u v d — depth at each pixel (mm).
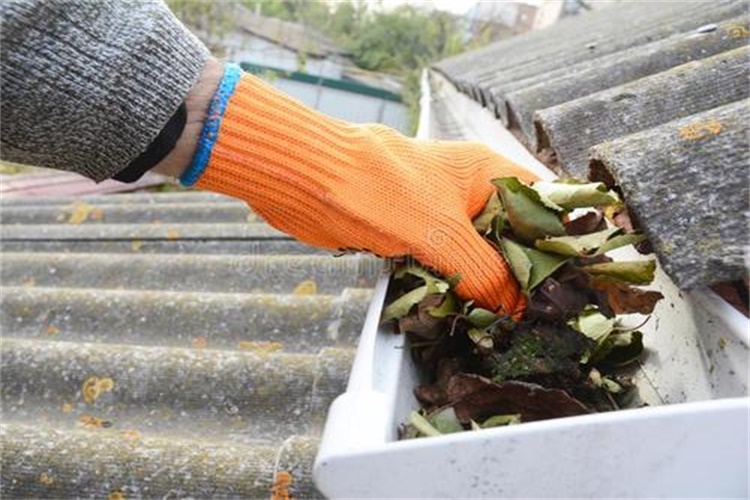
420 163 770
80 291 1497
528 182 838
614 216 725
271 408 1073
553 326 648
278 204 708
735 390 521
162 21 660
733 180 596
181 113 668
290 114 710
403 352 642
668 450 430
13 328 1448
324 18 21078
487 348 632
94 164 670
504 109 1588
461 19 17484
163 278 1700
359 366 563
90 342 1375
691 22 1671
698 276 553
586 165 914
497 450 435
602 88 1266
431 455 439
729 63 939
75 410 1132
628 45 1740
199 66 683
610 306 664
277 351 1272
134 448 934
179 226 2121
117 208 2615
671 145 648
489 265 695
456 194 767
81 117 629
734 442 426
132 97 637
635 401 653
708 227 577
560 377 623
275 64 16453
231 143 682
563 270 664
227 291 1622
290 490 860
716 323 548
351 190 709
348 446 456
